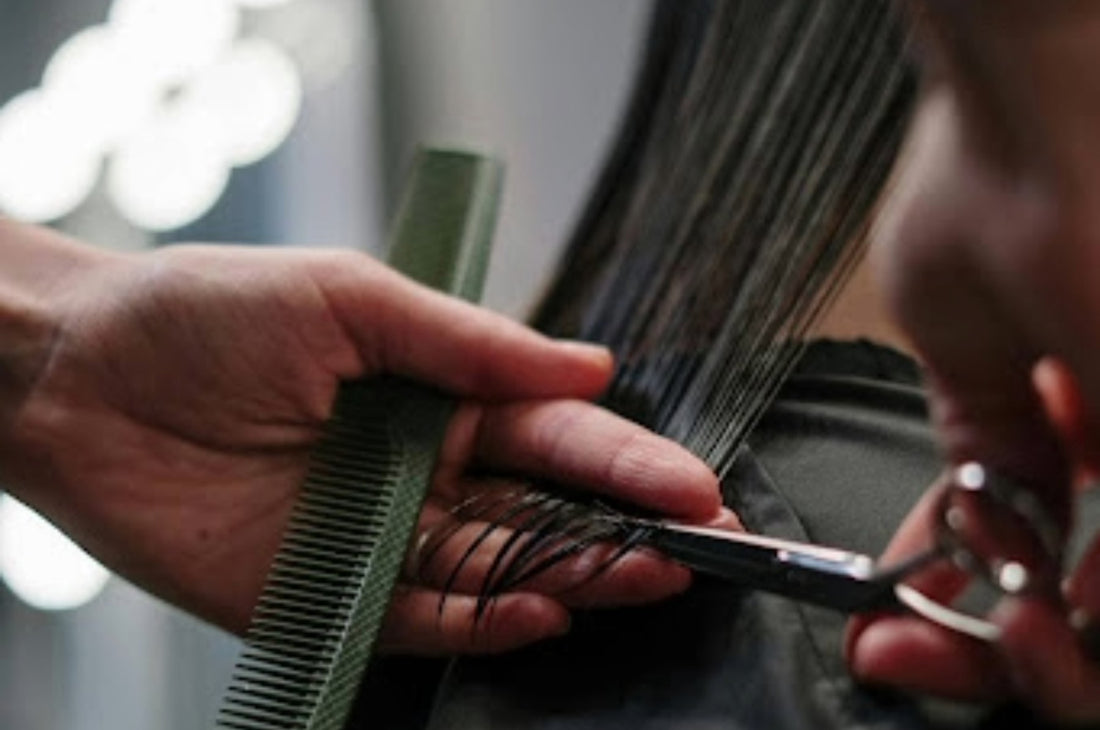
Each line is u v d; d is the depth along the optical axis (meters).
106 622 1.93
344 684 0.88
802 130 1.06
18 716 1.94
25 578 1.88
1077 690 0.66
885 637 0.73
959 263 0.62
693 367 1.00
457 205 1.14
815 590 0.75
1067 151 0.56
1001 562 0.66
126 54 1.90
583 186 1.80
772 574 0.77
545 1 1.97
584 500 0.91
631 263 1.12
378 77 2.00
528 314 1.16
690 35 1.21
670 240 1.11
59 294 1.14
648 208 1.14
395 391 1.01
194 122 1.90
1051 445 0.68
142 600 1.93
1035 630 0.65
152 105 1.90
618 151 1.21
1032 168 0.57
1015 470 0.68
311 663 0.90
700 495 0.85
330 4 1.99
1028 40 0.56
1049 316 0.58
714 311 1.03
